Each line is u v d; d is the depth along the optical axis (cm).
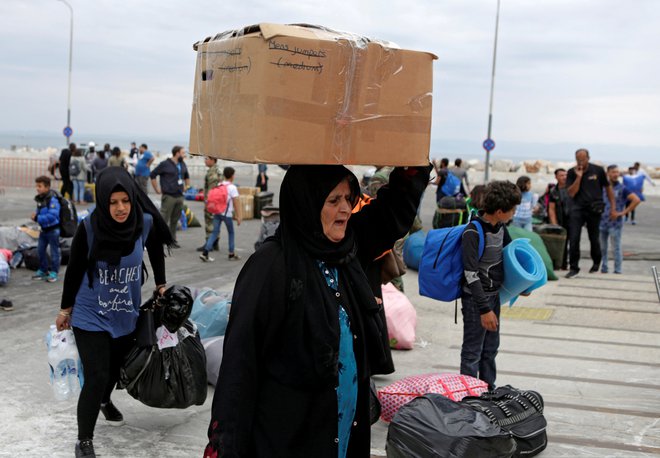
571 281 1121
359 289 250
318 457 238
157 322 439
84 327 404
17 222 1550
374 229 272
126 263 406
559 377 615
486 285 481
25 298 869
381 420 497
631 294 1009
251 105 213
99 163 2311
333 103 221
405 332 677
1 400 518
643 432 492
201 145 248
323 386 235
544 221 1419
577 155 1147
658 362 666
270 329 235
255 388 234
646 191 3875
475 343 492
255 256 241
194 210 2039
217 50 232
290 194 240
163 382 435
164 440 455
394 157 239
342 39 220
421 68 241
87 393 405
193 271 1098
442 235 490
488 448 381
